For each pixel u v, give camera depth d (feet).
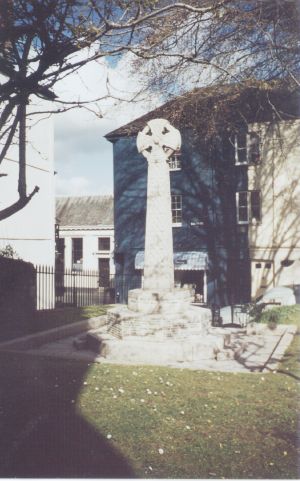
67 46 13.42
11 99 14.19
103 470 13.34
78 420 17.39
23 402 19.29
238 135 71.82
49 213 61.77
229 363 29.07
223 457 14.37
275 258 72.38
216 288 76.33
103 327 40.75
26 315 34.42
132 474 13.12
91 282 92.94
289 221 71.31
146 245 34.83
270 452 14.70
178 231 80.02
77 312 47.11
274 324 40.55
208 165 77.66
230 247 75.97
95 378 23.59
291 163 70.79
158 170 34.81
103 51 14.44
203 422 17.37
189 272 80.28
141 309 32.78
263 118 62.18
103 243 132.67
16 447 14.80
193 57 16.11
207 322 34.55
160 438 15.83
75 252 135.64
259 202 74.59
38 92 14.89
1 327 31.89
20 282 33.81
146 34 17.21
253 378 24.13
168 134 34.86
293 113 58.49
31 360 27.37
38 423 16.94
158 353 29.30
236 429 16.67
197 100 49.47
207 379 23.89
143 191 83.20
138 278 82.28
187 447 15.11
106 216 135.33
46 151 61.31
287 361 28.43
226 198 76.38
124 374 24.67
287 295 55.06
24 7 12.42
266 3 27.76
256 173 73.82
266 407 19.03
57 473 13.00
